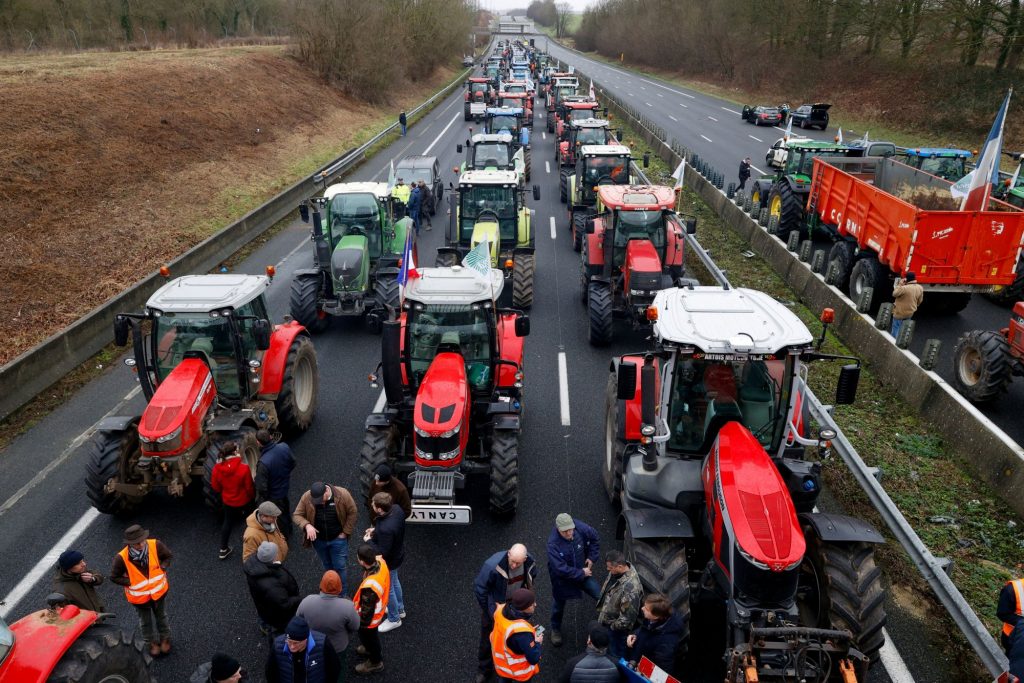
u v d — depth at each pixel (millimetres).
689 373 6863
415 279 9516
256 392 9672
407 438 9023
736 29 62156
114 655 5453
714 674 6512
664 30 79125
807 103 49938
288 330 10734
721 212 23125
